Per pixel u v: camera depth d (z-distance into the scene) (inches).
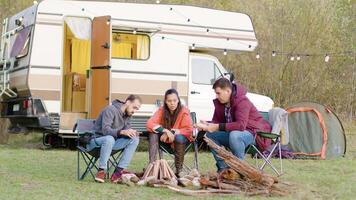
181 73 495.8
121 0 649.6
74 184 275.3
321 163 404.8
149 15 492.1
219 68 511.5
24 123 486.6
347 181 309.9
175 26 498.9
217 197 247.4
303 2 702.5
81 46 512.4
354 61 708.0
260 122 298.7
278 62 686.5
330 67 708.7
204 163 384.5
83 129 297.6
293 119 471.8
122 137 283.6
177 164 286.0
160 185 268.4
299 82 690.2
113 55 491.5
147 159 400.2
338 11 716.7
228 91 289.3
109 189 262.8
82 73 512.1
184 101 495.8
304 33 691.4
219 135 293.9
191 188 265.4
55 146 498.6
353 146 557.6
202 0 714.8
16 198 238.2
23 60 466.0
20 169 329.1
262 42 686.5
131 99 285.1
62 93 470.6
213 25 513.3
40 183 277.3
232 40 519.5
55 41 463.2
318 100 703.1
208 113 501.7
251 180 261.3
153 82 487.2
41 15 461.1
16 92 485.1
